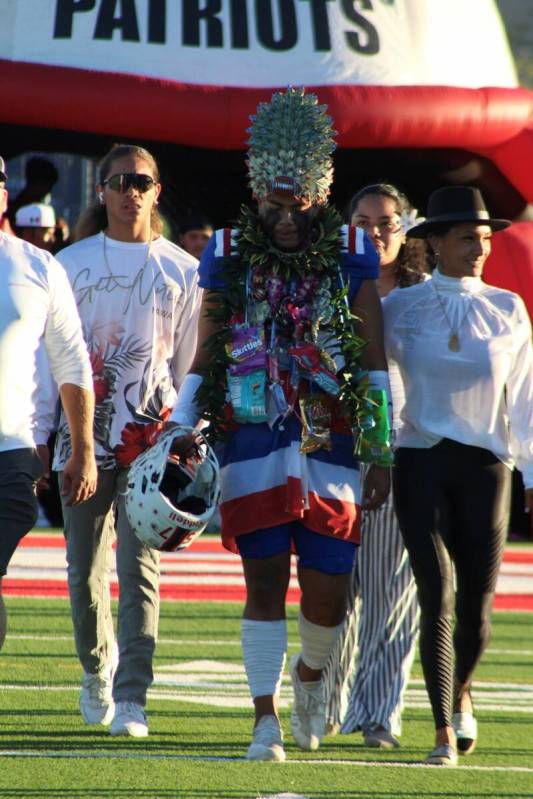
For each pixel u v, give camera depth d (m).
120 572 15.55
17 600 26.03
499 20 46.00
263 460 14.01
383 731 15.70
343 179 41.22
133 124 37.59
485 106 39.78
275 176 14.09
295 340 14.17
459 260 15.49
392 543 16.09
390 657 16.00
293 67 38.66
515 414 15.36
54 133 38.81
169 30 38.34
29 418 13.23
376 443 14.22
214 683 18.97
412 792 12.97
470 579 15.37
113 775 12.99
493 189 42.34
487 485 15.18
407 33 40.34
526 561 36.53
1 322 12.97
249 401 13.98
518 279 41.03
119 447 15.86
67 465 13.76
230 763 13.82
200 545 36.59
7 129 38.59
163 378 16.25
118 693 15.32
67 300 13.62
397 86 38.97
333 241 14.34
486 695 19.41
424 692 19.78
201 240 33.38
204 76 38.09
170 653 21.34
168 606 26.56
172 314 16.23
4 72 36.91
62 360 13.66
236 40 38.59
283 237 14.30
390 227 16.98
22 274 13.20
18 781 12.58
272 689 14.08
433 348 15.22
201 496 14.03
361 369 14.27
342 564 14.05
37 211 33.34
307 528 14.03
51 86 36.97
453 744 14.66
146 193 16.12
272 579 14.02
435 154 40.97
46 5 38.09
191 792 12.41
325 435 14.02
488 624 15.55
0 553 12.88
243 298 14.24
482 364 15.09
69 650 20.86
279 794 12.50
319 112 14.36
